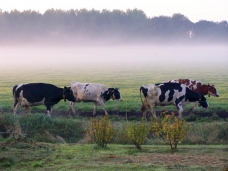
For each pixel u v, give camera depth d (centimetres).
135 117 2016
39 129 1466
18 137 1179
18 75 5062
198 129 1445
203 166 870
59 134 1464
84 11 16100
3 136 1277
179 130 1076
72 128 1495
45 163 928
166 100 1944
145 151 1065
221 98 2706
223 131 1402
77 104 2497
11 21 15138
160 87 1941
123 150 1073
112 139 1289
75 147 1116
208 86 2434
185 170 838
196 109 2258
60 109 2317
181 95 1953
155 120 1455
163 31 16225
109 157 973
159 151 1066
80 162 925
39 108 2322
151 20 16562
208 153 1032
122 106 2341
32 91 1969
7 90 3378
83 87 2167
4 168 899
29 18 15438
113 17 16062
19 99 1986
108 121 1306
